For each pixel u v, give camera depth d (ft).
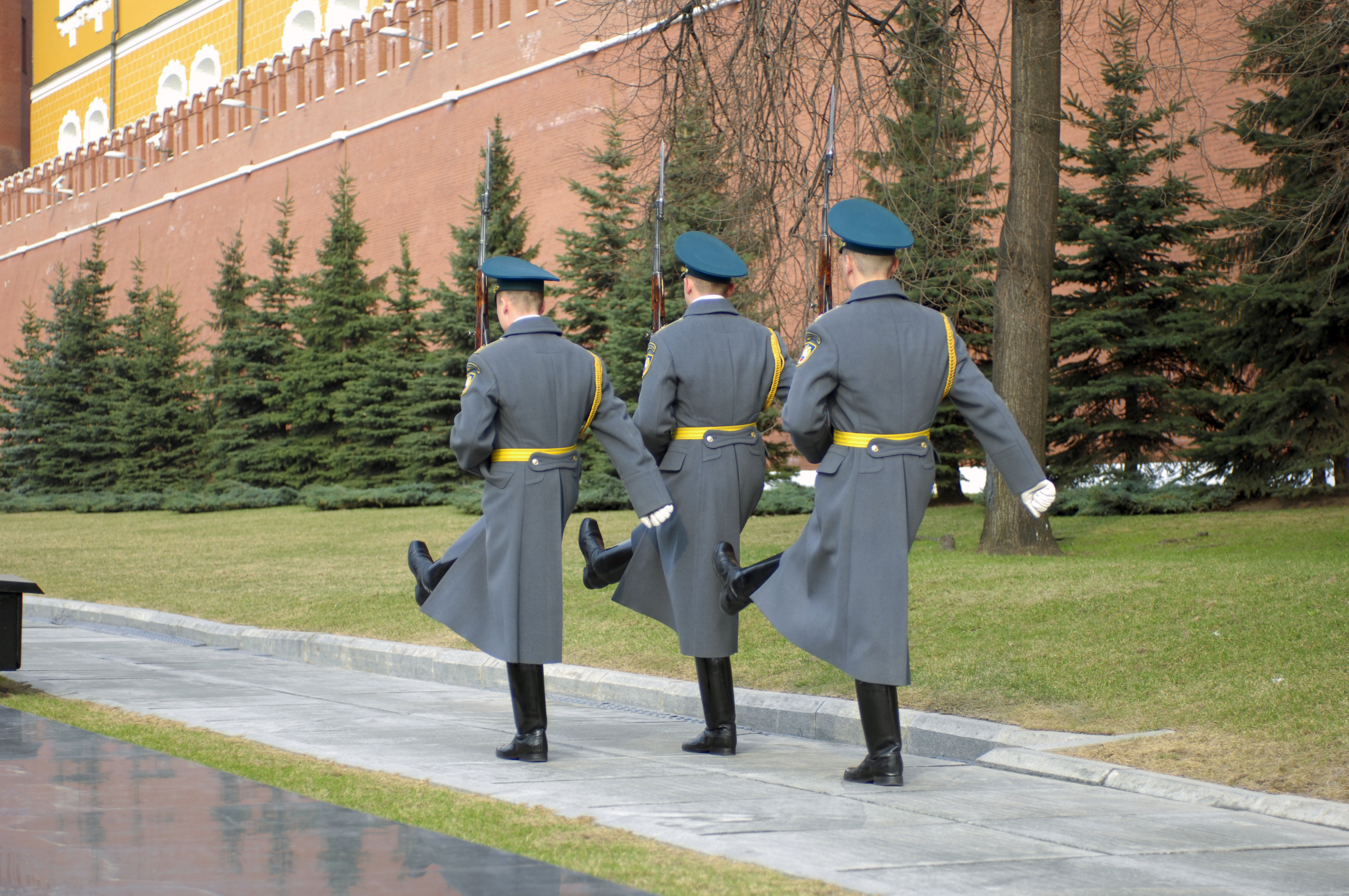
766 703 22.65
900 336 16.30
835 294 41.39
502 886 9.96
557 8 92.99
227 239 128.26
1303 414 49.29
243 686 26.94
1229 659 21.24
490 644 18.47
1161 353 54.03
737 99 41.47
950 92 42.96
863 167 48.67
